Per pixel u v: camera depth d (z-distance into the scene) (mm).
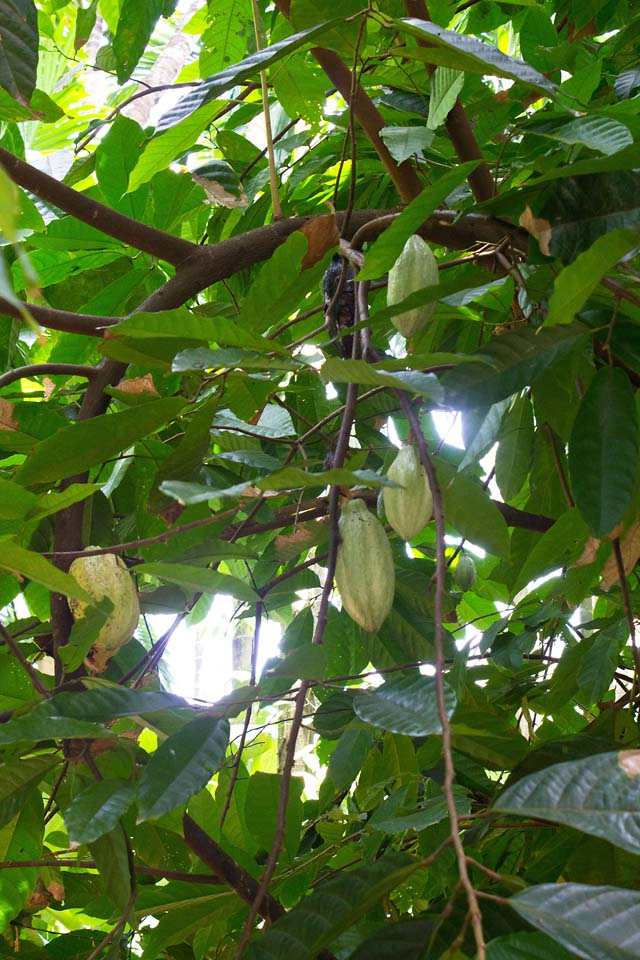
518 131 2100
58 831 2434
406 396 1589
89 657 1766
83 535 1977
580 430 1663
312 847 2850
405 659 1938
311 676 1496
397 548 2482
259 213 2781
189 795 1438
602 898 1202
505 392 1613
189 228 3357
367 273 1758
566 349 1646
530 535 2490
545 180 1692
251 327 1815
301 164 2664
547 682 2518
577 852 1769
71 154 4605
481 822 1860
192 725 1493
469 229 2031
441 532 1479
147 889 2139
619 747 1772
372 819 2086
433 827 2168
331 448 1970
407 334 1808
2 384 1952
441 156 2430
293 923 1399
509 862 2330
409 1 2014
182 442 1732
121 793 1548
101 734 1502
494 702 2564
